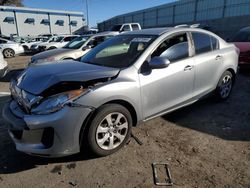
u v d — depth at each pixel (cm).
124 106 359
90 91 314
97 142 333
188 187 290
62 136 304
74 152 319
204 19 3127
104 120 333
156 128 436
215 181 300
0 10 4491
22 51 1925
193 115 492
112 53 428
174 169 323
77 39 1052
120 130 356
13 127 315
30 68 395
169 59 409
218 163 335
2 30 4566
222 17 2869
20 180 306
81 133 319
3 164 337
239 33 978
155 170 321
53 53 897
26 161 344
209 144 383
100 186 295
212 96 540
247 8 2581
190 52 446
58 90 312
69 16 5269
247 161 339
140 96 364
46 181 304
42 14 4919
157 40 402
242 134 415
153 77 379
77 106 305
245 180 301
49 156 310
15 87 357
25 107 317
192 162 337
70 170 324
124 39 445
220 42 523
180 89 426
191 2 3291
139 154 356
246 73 882
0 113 519
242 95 621
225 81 545
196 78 454
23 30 4766
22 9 4688
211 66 484
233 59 543
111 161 341
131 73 360
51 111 298
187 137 405
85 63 414
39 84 327
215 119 474
